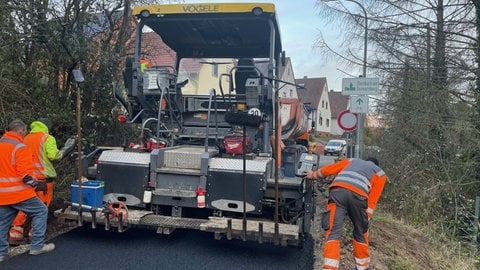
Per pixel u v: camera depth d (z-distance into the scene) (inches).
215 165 217.5
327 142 1411.2
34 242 205.0
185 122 282.0
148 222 209.3
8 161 193.5
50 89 314.2
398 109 462.3
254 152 253.0
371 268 232.8
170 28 282.4
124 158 226.1
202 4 250.7
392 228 352.8
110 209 210.5
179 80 299.4
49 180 227.6
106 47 372.2
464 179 414.9
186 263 206.5
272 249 238.4
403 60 451.2
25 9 296.8
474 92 431.5
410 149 457.1
